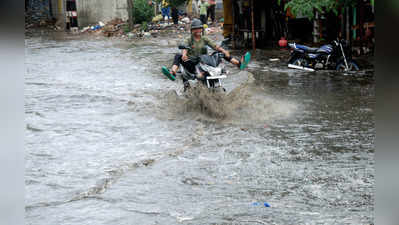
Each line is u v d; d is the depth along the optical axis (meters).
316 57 12.22
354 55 14.02
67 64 14.80
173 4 24.16
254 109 7.98
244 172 4.98
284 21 18.27
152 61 15.34
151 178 4.85
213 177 4.85
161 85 10.78
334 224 3.68
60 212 3.98
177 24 28.33
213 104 7.85
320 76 11.30
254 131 6.67
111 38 25.89
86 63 14.99
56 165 5.28
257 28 18.84
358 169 5.00
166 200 4.25
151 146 6.04
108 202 4.21
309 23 17.78
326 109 7.90
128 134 6.64
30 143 6.13
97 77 12.09
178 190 4.50
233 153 5.66
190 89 8.30
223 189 4.51
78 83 11.12
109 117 7.67
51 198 4.30
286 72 12.09
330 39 15.78
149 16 29.84
